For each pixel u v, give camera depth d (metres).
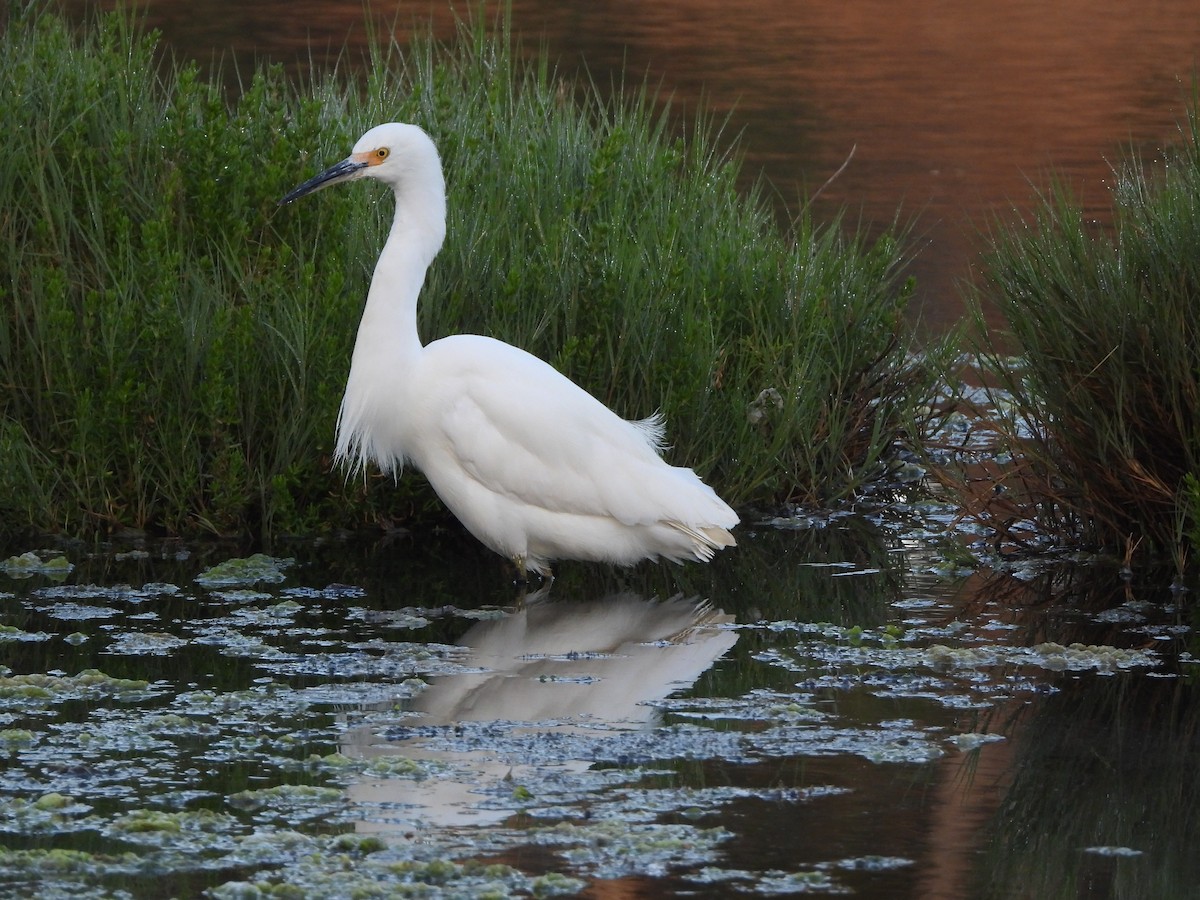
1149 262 11.48
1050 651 9.66
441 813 7.07
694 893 6.32
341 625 10.19
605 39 30.94
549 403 10.93
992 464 14.46
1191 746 8.08
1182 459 11.55
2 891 6.24
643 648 9.80
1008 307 12.20
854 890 6.38
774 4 37.59
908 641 9.98
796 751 7.95
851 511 13.62
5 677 8.84
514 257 13.25
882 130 25.69
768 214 16.64
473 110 15.76
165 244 12.65
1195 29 35.19
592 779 7.52
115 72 14.42
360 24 28.66
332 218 13.33
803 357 13.82
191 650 9.53
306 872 6.44
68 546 12.00
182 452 12.12
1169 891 6.45
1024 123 26.38
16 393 12.36
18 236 13.11
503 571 11.73
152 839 6.74
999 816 7.16
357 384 11.28
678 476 11.11
